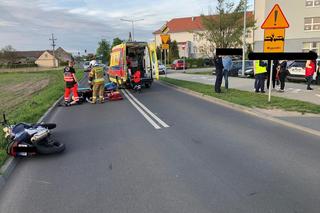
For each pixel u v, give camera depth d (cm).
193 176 535
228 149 676
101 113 1201
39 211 439
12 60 11494
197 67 5403
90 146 747
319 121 891
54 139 827
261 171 546
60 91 2081
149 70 2027
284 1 4256
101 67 1496
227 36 3256
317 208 414
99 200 462
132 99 1570
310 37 4212
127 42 1928
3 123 802
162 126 917
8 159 646
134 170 575
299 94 1445
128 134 842
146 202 449
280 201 436
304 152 641
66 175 569
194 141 747
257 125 893
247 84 1973
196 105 1288
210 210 419
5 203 469
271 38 1134
